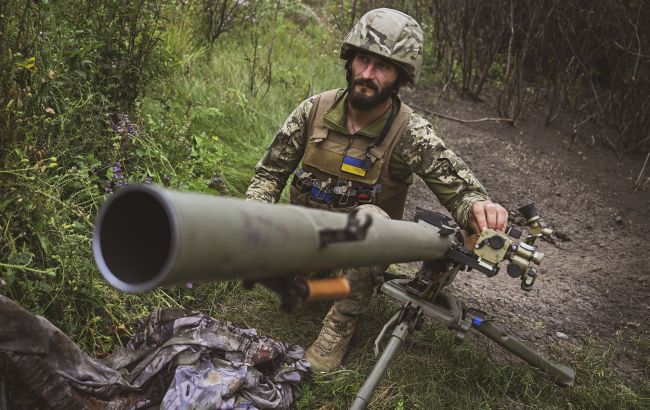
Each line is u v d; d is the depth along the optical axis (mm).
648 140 5992
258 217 951
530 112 6473
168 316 1994
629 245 4219
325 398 2152
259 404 1868
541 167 5262
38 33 2404
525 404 2365
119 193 950
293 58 5605
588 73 6273
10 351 1583
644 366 2834
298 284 1090
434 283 2023
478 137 5594
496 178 4914
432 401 2197
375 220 1308
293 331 2463
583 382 2568
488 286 3340
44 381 1628
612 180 5297
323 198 2359
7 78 2117
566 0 6250
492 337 2264
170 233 917
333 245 1097
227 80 4551
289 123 2428
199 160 3111
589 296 3439
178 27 4684
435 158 2297
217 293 2520
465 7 6309
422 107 6020
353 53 2295
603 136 6020
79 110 2584
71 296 2010
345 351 2326
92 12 2969
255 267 964
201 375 1817
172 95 3822
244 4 5523
